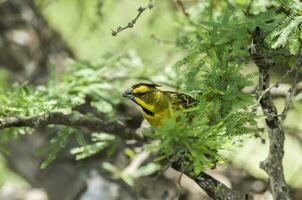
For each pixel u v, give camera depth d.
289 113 14.41
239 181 13.98
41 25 17.75
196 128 6.78
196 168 6.86
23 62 17.77
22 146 16.77
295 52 7.50
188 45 9.05
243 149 14.34
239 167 14.16
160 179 14.52
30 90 10.53
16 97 9.98
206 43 8.95
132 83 13.59
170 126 6.63
